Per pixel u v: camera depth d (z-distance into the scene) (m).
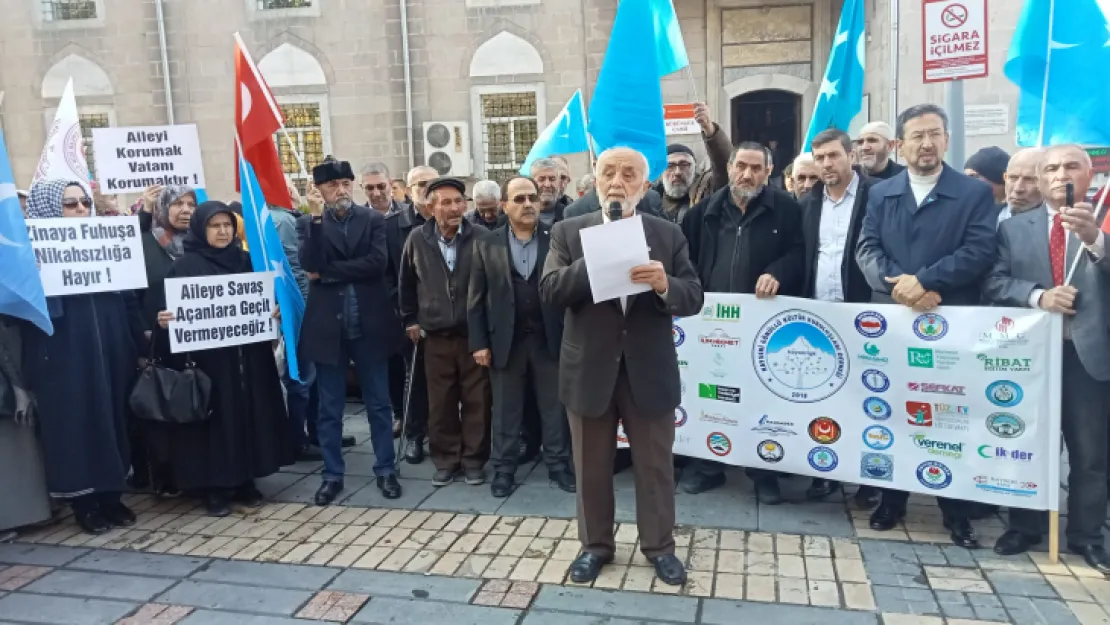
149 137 5.26
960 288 3.85
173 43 13.57
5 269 3.64
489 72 13.20
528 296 4.70
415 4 13.17
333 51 13.41
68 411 4.12
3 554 3.95
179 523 4.36
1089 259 3.45
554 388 4.76
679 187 5.26
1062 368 3.58
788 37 12.90
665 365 3.40
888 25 10.84
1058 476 3.57
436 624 3.16
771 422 4.29
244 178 4.68
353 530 4.18
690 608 3.25
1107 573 3.47
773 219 4.38
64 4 13.74
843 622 3.11
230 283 4.41
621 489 4.67
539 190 5.23
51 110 13.91
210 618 3.26
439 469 4.94
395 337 4.80
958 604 3.22
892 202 3.91
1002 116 10.31
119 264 4.27
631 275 3.13
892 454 3.97
